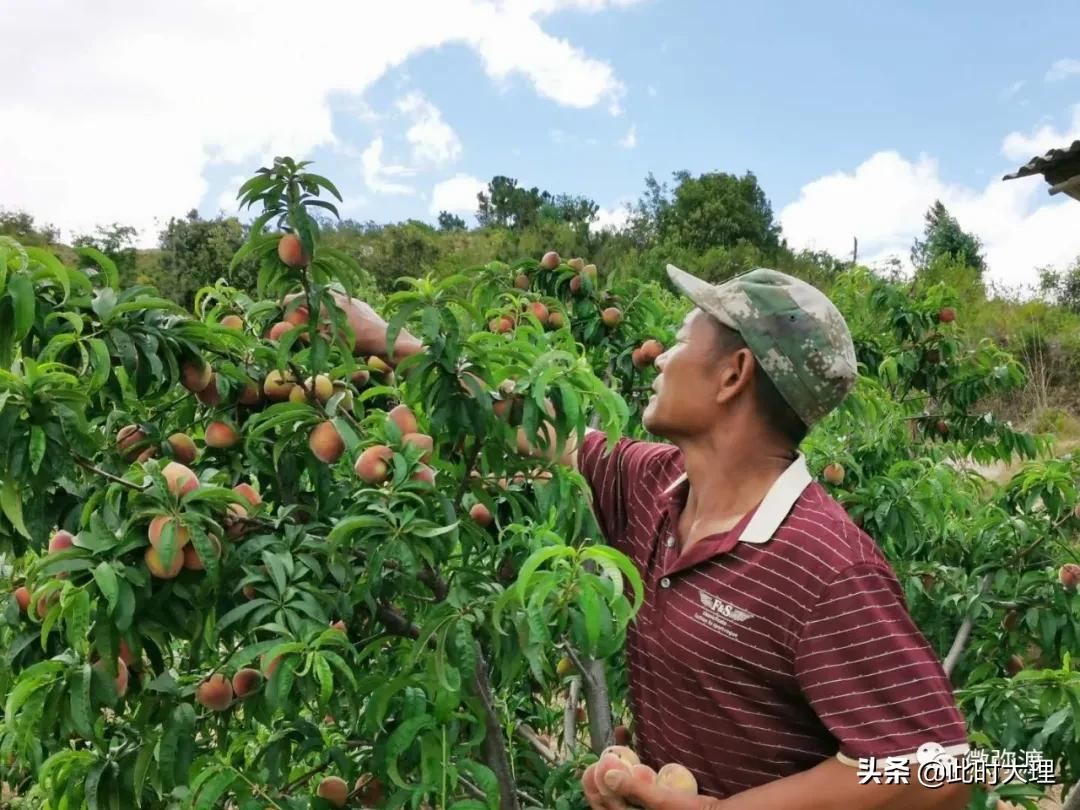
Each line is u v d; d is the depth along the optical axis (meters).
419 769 1.87
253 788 1.80
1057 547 3.44
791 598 1.37
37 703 1.62
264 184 1.80
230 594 1.77
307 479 2.35
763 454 1.51
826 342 1.47
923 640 1.37
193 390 1.95
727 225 30.67
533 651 1.50
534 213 41.72
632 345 3.52
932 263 21.00
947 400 5.31
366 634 2.04
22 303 1.55
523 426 1.81
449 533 1.76
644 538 1.71
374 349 2.15
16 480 1.58
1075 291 20.73
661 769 1.53
